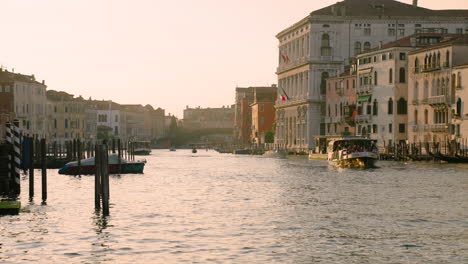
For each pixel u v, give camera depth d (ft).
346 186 155.22
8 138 124.47
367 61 335.88
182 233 87.97
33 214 105.81
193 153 592.19
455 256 74.23
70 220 99.30
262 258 73.36
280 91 469.98
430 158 254.47
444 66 273.95
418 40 315.37
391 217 101.19
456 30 383.45
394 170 211.41
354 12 392.47
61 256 74.64
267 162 318.86
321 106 399.65
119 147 217.15
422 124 292.40
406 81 313.32
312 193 138.82
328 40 394.93
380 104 323.78
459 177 179.22
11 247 79.15
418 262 71.56
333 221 97.45
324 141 333.62
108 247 79.10
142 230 90.43
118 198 131.64
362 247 78.74
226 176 204.33
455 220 98.12
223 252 76.23
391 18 387.34
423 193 136.36
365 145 248.73
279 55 474.49
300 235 86.12
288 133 447.42
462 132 260.42
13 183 125.08
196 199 129.18
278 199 127.54
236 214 105.70
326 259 72.90
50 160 237.45
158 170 247.70
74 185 161.48
